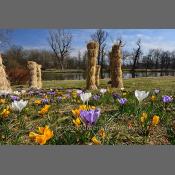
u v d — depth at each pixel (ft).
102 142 11.62
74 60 105.70
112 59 49.39
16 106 13.43
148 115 14.60
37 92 35.19
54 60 103.76
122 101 16.56
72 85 60.70
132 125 14.26
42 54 99.76
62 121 15.06
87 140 11.59
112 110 17.79
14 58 86.02
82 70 105.60
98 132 12.17
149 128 12.92
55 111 18.28
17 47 86.58
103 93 27.02
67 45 102.42
